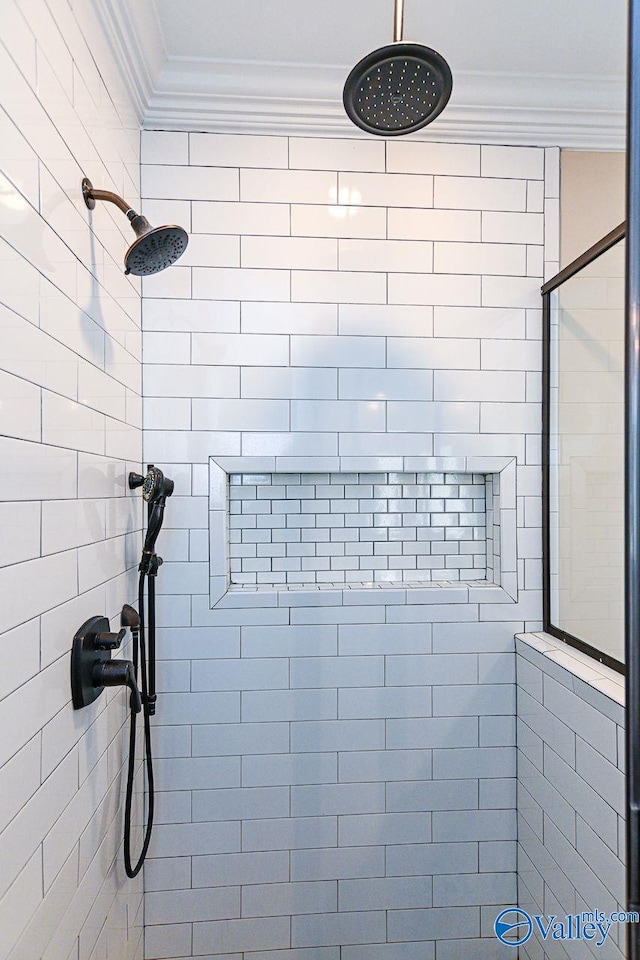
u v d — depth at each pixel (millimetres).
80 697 1009
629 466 338
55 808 920
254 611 1650
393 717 1680
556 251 1741
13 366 763
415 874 1675
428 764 1688
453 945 1675
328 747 1664
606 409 1383
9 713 747
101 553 1189
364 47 1481
